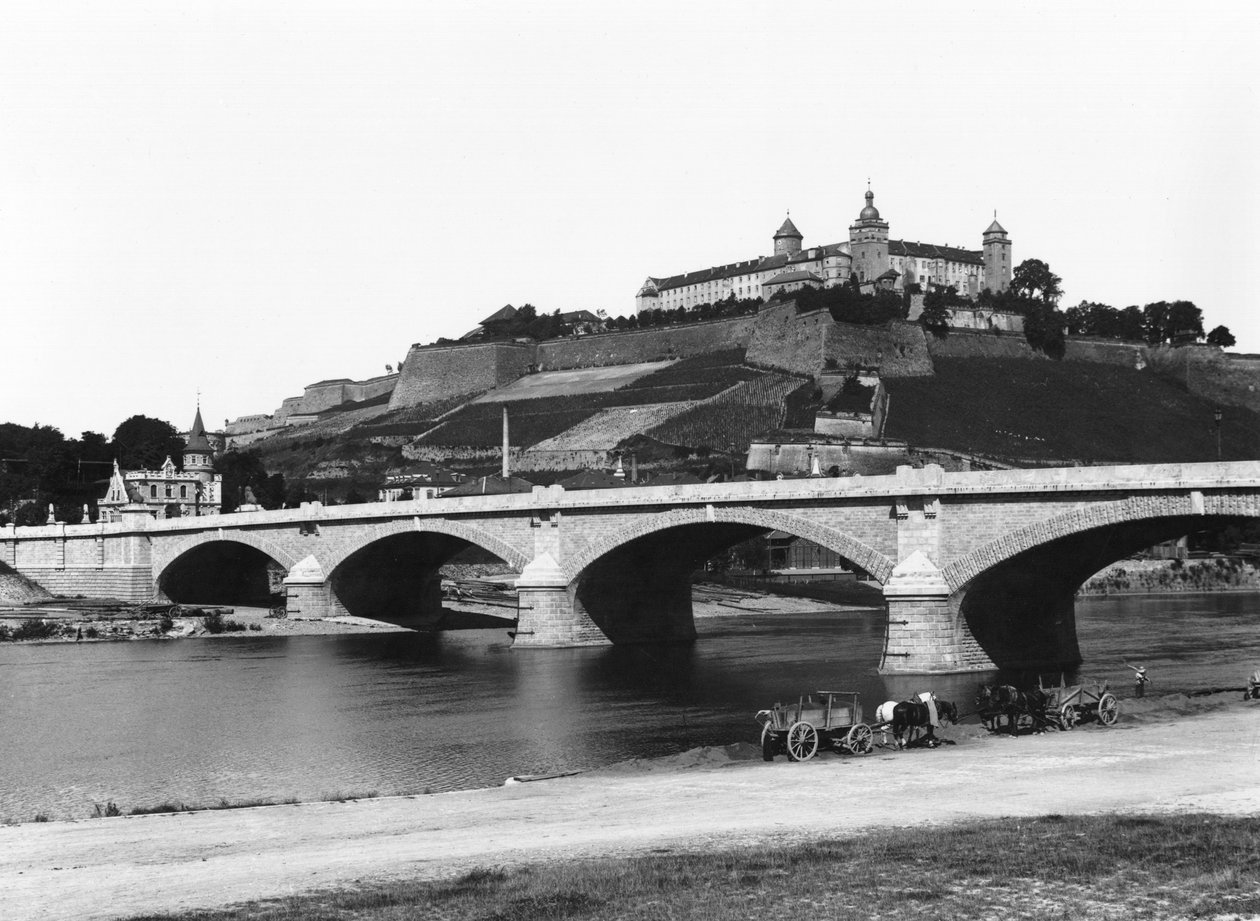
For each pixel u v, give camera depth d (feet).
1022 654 356.38
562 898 114.32
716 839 140.67
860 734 206.39
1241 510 284.82
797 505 360.89
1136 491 297.74
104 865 142.41
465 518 462.19
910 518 334.03
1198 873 116.06
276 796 209.87
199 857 145.28
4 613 561.84
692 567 457.68
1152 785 165.37
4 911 120.78
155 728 284.41
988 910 107.96
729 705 298.56
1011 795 161.68
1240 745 197.57
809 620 579.48
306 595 527.81
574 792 183.52
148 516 622.54
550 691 330.13
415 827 160.66
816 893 113.70
